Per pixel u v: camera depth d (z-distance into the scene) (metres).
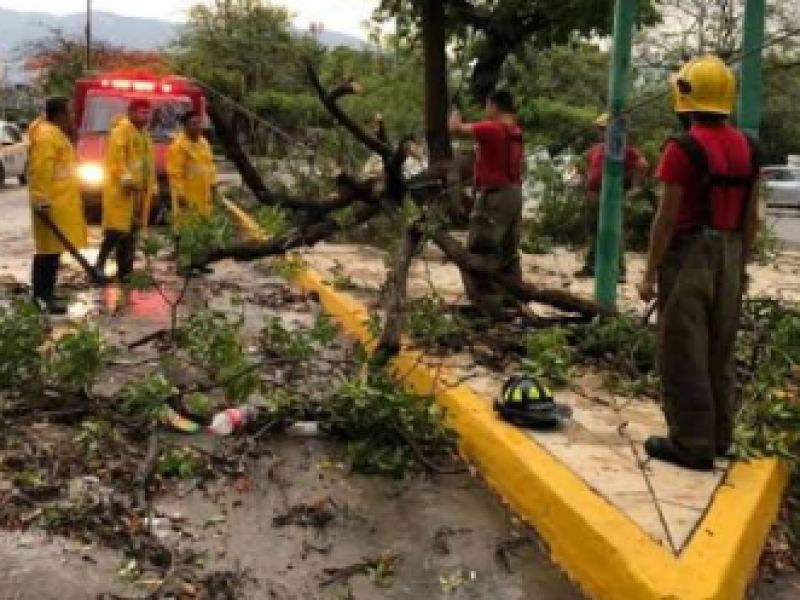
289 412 6.80
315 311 11.28
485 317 9.06
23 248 15.48
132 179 11.97
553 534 5.21
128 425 6.57
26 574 4.71
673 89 5.69
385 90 21.59
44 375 6.98
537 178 16.92
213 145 32.50
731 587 4.57
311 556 5.04
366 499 5.80
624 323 8.10
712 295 5.62
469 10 18.39
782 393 7.23
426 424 6.45
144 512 5.40
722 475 5.66
